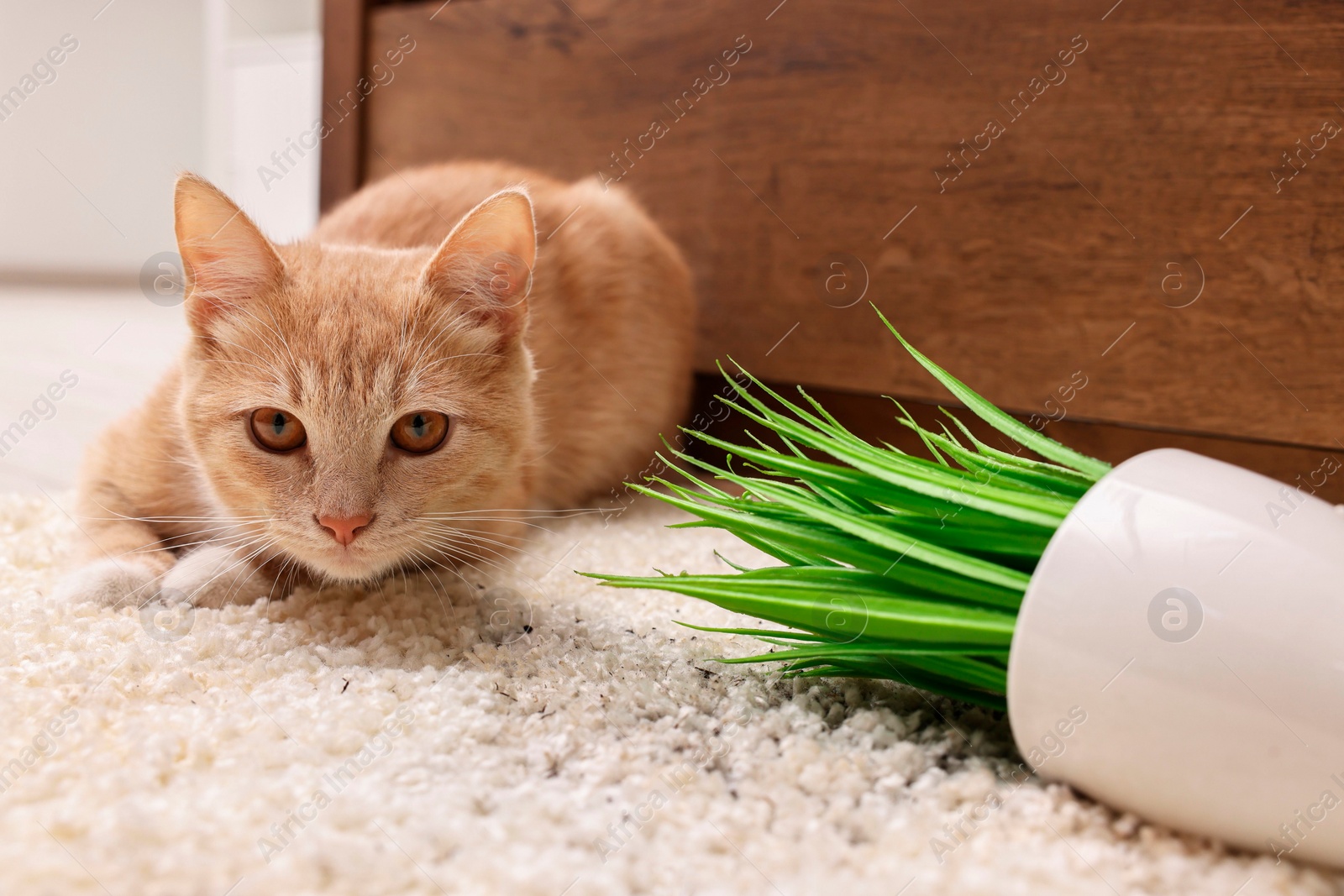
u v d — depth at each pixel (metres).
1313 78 0.61
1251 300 0.64
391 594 0.56
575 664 0.52
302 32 1.54
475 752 0.48
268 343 0.54
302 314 0.54
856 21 0.70
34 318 1.52
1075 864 0.44
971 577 0.48
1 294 1.93
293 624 0.54
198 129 2.38
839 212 0.72
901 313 0.71
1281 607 0.45
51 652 0.50
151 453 0.58
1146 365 0.66
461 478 0.56
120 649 0.51
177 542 0.59
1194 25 0.63
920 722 0.50
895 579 0.49
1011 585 0.47
